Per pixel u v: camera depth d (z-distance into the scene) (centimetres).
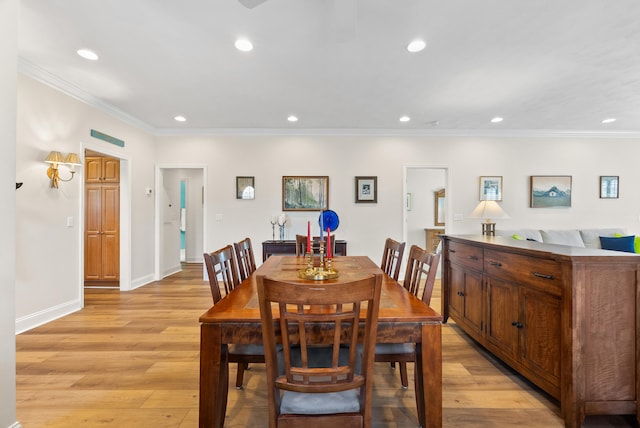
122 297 396
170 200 569
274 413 107
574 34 226
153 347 248
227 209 498
